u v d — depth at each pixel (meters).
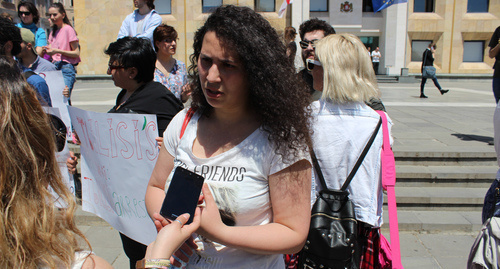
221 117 1.45
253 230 1.31
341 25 23.28
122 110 2.47
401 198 4.45
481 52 23.98
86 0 19.59
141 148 2.32
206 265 1.42
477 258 2.04
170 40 3.70
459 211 4.42
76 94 12.63
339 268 1.75
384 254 1.94
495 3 23.31
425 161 5.20
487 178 4.80
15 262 0.85
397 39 23.00
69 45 5.49
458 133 6.52
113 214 2.49
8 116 0.90
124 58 2.43
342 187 1.91
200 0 18.47
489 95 13.83
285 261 1.93
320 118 1.95
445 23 23.41
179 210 1.25
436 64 23.97
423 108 9.98
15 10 26.20
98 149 2.46
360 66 1.96
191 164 1.43
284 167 1.33
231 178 1.36
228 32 1.26
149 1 4.73
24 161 0.91
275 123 1.33
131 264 2.57
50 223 0.93
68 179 2.62
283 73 1.34
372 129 1.94
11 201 0.88
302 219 1.36
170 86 3.78
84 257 0.97
